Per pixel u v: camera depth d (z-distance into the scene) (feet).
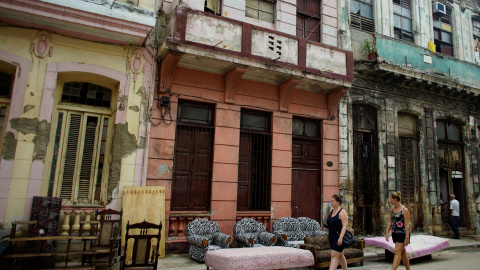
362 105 35.27
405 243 19.04
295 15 32.14
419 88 38.22
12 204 19.92
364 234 32.83
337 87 30.81
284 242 23.27
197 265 20.65
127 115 23.80
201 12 24.88
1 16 20.26
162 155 24.82
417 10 41.57
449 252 29.50
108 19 21.57
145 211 22.67
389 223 20.47
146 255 16.98
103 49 23.52
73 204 22.44
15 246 18.24
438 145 40.52
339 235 17.70
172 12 24.86
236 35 26.05
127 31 22.33
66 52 22.39
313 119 32.12
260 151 29.27
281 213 28.68
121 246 20.03
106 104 24.59
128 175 23.30
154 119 24.91
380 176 34.22
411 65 36.24
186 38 24.04
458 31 45.11
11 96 21.25
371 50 34.63
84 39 22.95
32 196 20.47
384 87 36.17
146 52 25.03
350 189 32.09
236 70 26.18
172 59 24.35
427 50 37.93
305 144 31.50
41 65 21.62
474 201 41.22
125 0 23.29
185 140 26.43
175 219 24.63
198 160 26.68
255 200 28.40
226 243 21.26
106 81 24.17
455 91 39.40
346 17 34.96
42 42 21.72
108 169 23.56
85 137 23.66
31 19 20.68
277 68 27.04
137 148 23.88
